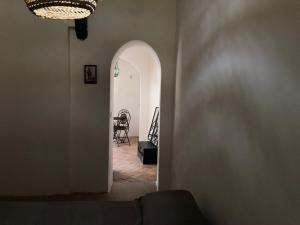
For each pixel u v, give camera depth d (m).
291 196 1.19
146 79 7.39
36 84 3.96
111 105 4.34
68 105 4.05
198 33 2.83
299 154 1.13
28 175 4.09
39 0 1.88
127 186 4.62
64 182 4.16
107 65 4.10
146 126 7.48
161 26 4.15
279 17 1.30
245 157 1.65
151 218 1.96
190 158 3.04
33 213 2.21
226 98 2.00
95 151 4.23
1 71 3.89
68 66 4.00
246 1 1.67
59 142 4.09
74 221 2.11
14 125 3.99
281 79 1.27
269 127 1.38
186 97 3.31
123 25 4.09
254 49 1.56
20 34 3.87
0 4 3.80
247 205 1.62
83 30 3.79
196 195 2.76
